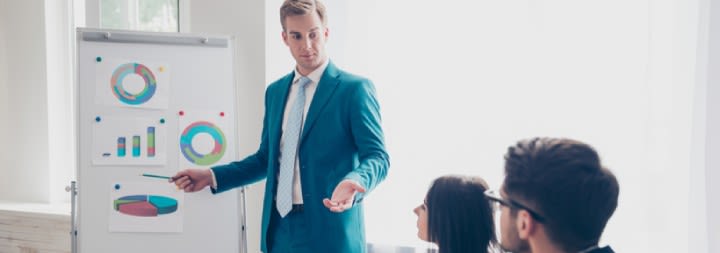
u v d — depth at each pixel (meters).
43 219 2.83
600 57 2.21
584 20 2.22
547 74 2.28
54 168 3.09
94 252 2.16
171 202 2.20
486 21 2.36
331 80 1.89
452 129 2.43
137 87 2.21
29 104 3.09
